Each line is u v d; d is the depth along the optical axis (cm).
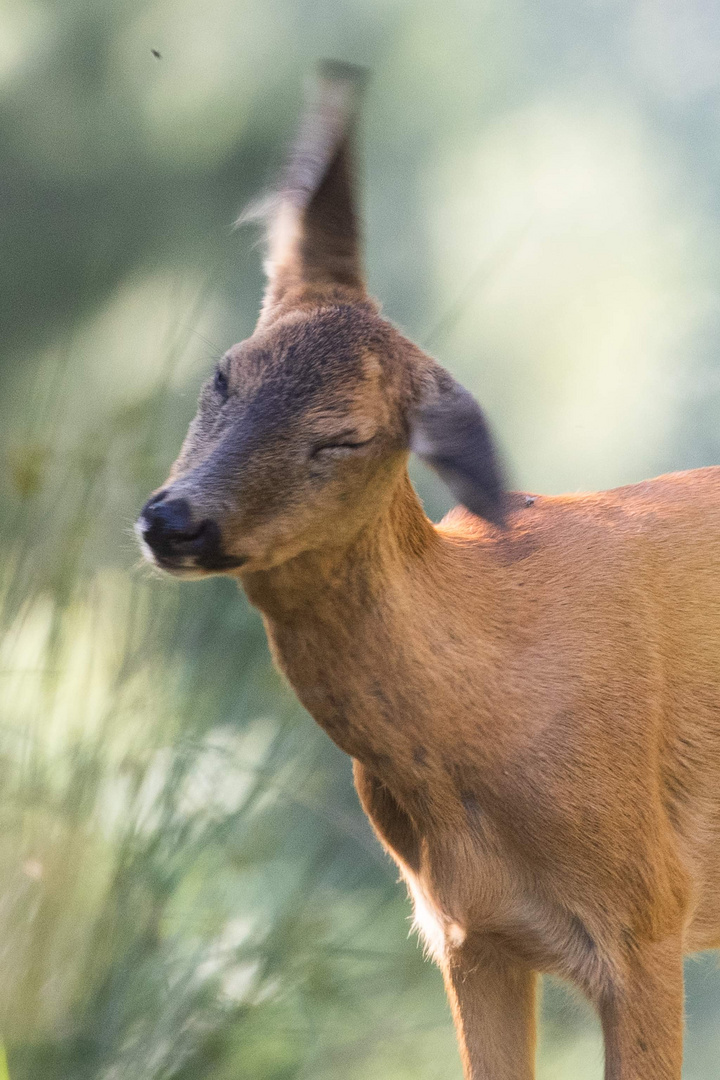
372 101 2059
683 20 2281
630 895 713
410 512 696
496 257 2069
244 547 634
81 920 888
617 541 754
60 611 932
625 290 2150
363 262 732
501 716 698
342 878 1112
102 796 919
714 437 2127
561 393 2097
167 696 986
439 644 691
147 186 1775
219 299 1720
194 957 937
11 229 1727
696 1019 1337
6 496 1034
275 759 1021
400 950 1065
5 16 1811
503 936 739
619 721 715
